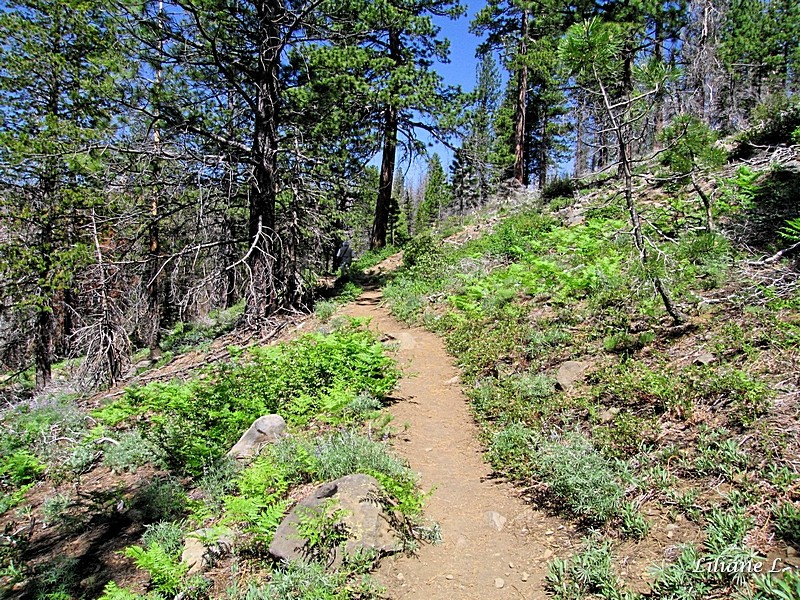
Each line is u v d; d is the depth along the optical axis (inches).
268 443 247.1
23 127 606.5
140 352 847.1
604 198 586.9
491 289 442.3
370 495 179.6
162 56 509.4
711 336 234.8
